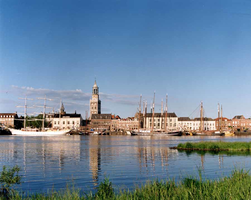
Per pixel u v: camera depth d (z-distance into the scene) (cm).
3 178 2545
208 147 7250
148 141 12888
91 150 7638
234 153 6266
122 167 4375
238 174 2581
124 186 2953
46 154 6506
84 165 4634
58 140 13738
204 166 4394
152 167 4359
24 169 4225
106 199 2031
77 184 3139
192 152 6688
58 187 2989
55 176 3628
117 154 6456
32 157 5875
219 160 5088
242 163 4647
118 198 1992
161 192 2073
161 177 3488
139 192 2162
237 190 1991
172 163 4797
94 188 2919
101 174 3750
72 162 5031
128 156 6000
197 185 2261
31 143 10962
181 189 2148
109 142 12000
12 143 10944
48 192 2722
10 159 5522
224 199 1872
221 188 2097
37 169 4219
